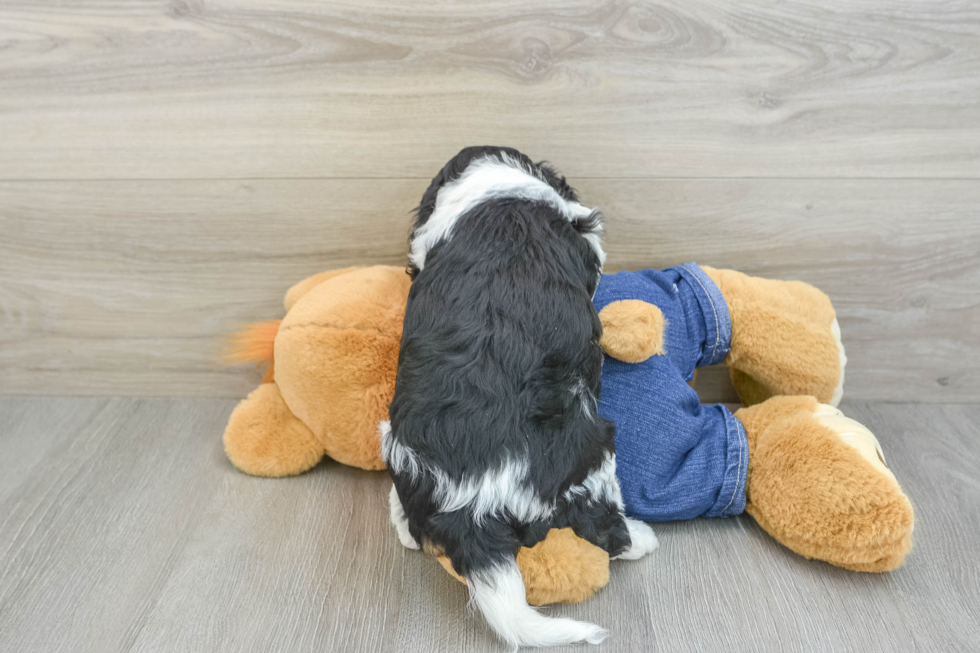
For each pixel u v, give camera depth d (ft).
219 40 3.81
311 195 4.17
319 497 3.78
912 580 3.18
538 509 2.78
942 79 3.78
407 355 2.96
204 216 4.24
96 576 3.24
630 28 3.72
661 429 3.33
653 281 3.76
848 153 3.96
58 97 3.96
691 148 3.98
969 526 3.50
